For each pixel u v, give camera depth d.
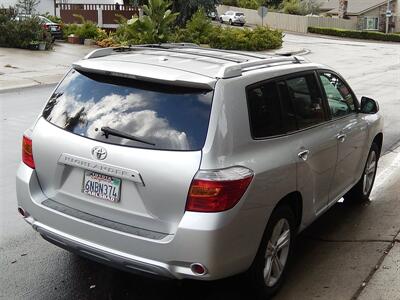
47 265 4.54
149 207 3.55
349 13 65.06
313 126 4.61
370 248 5.08
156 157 3.51
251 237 3.67
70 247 3.84
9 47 25.36
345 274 4.55
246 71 3.98
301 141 4.30
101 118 3.83
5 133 9.34
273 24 65.12
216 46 31.62
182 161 3.46
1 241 5.00
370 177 6.39
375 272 4.58
